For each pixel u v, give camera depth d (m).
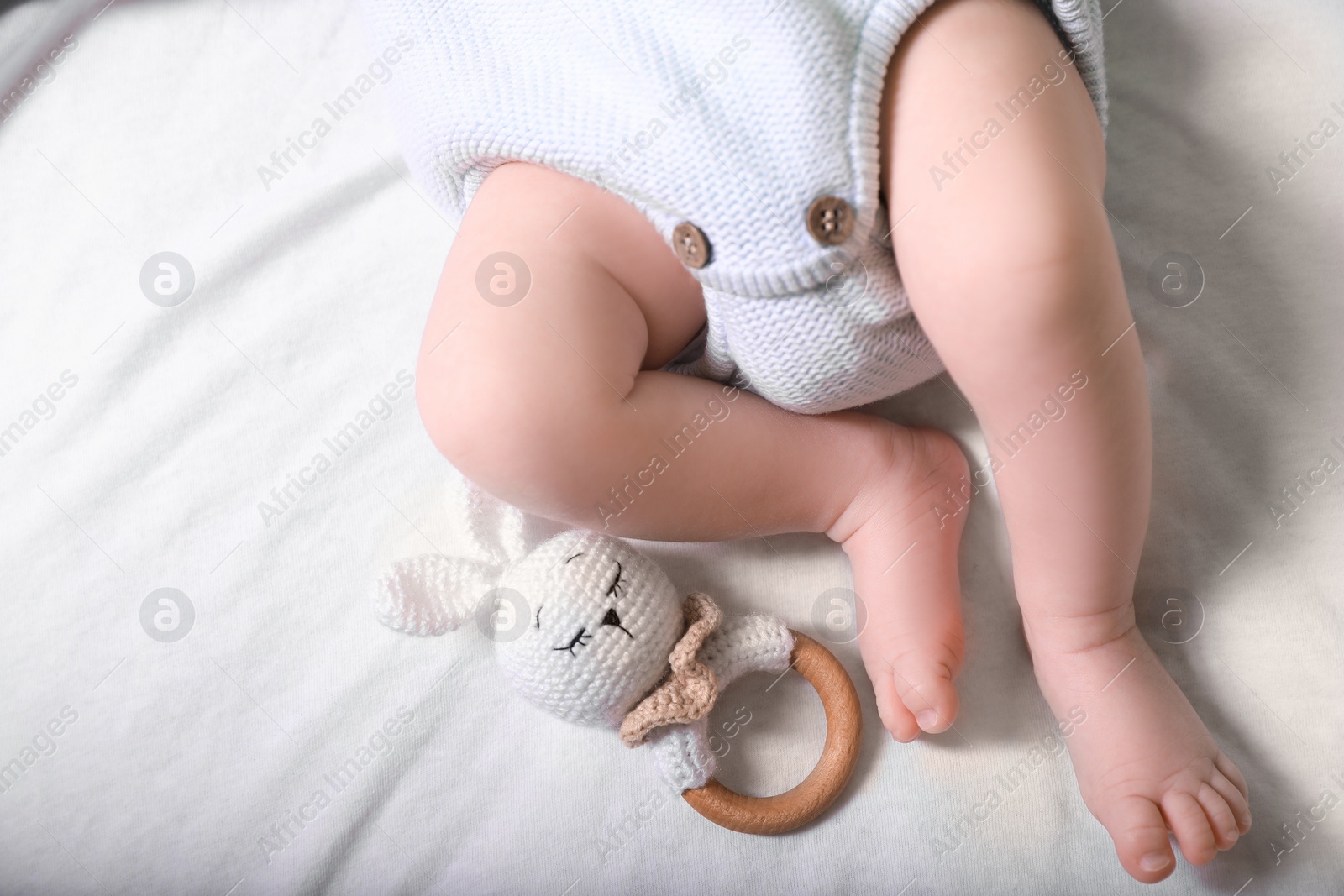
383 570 1.00
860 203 0.80
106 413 1.21
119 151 1.30
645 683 0.96
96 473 1.19
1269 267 1.11
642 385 0.93
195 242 1.26
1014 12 0.84
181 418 1.20
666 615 0.97
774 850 1.02
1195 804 0.90
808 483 0.99
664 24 0.83
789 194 0.80
